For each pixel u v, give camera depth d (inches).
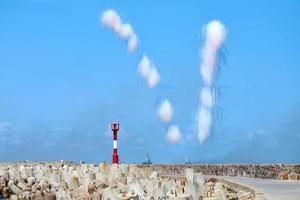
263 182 1539.1
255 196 1088.2
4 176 1667.1
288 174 1695.4
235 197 1181.7
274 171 1742.1
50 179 1691.7
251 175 1866.4
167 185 1332.4
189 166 2279.8
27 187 1606.8
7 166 2265.0
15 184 1600.6
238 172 1959.9
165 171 2361.0
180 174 2106.3
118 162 1998.0
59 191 1427.2
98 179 1625.2
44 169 1946.4
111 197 1232.8
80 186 1540.4
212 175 2074.3
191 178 1443.2
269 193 1171.9
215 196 1141.1
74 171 1781.5
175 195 1148.5
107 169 1854.1
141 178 1683.1
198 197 1186.0
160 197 1176.8
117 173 1694.1
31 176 1811.0
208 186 1254.9
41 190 1465.3
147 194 1300.4
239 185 1417.3
